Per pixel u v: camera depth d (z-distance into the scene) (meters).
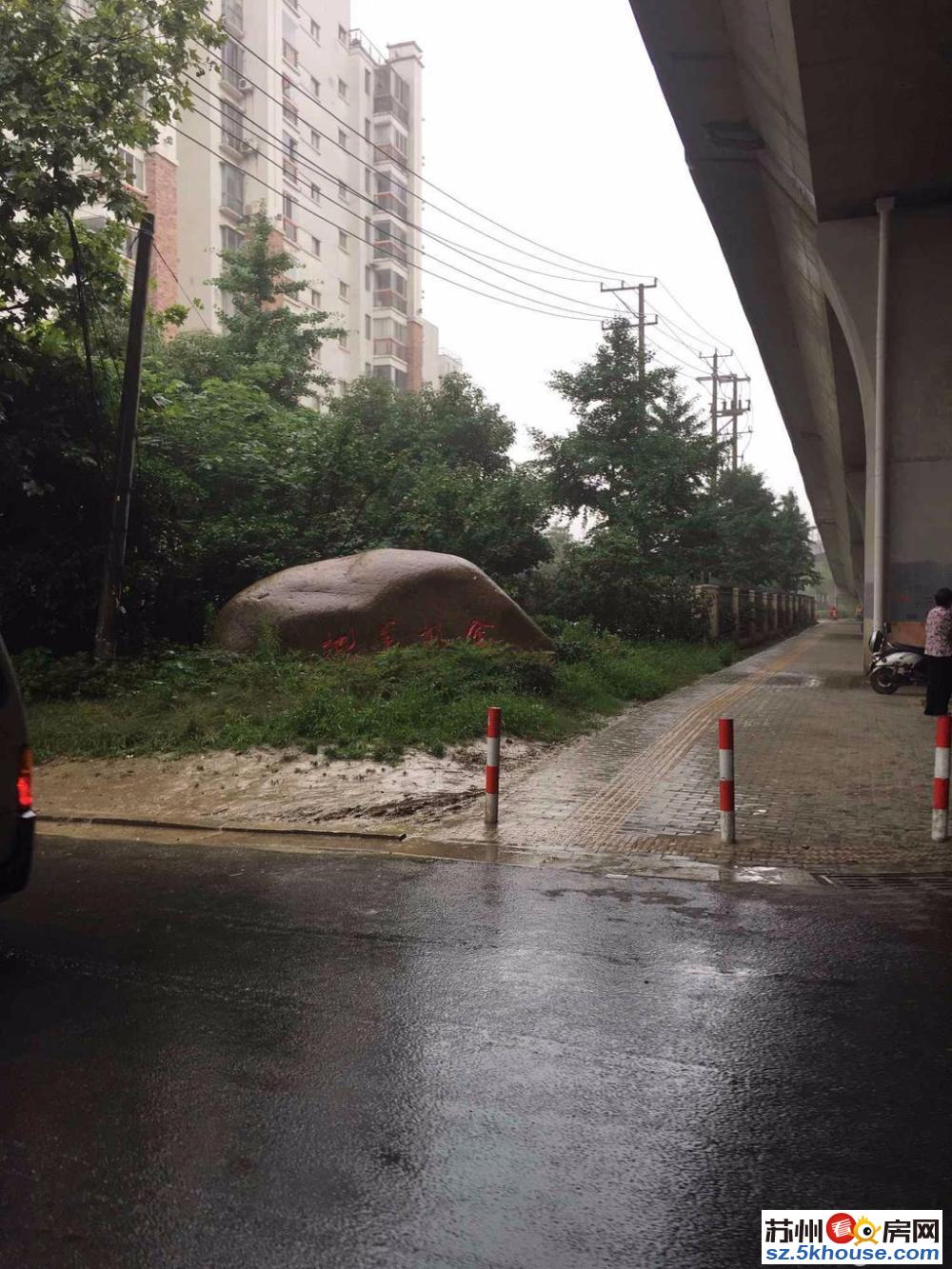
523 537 20.72
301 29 46.25
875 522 16.38
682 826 7.61
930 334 15.95
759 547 46.31
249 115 42.94
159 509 15.96
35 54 13.42
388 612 14.25
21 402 14.70
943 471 15.97
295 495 18.64
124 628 15.35
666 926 5.33
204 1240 2.61
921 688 16.17
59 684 12.66
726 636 28.17
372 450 20.89
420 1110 3.31
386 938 5.11
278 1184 2.86
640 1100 3.38
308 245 47.44
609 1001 4.28
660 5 13.30
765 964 4.74
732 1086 3.49
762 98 14.77
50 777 9.43
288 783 8.95
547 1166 2.96
